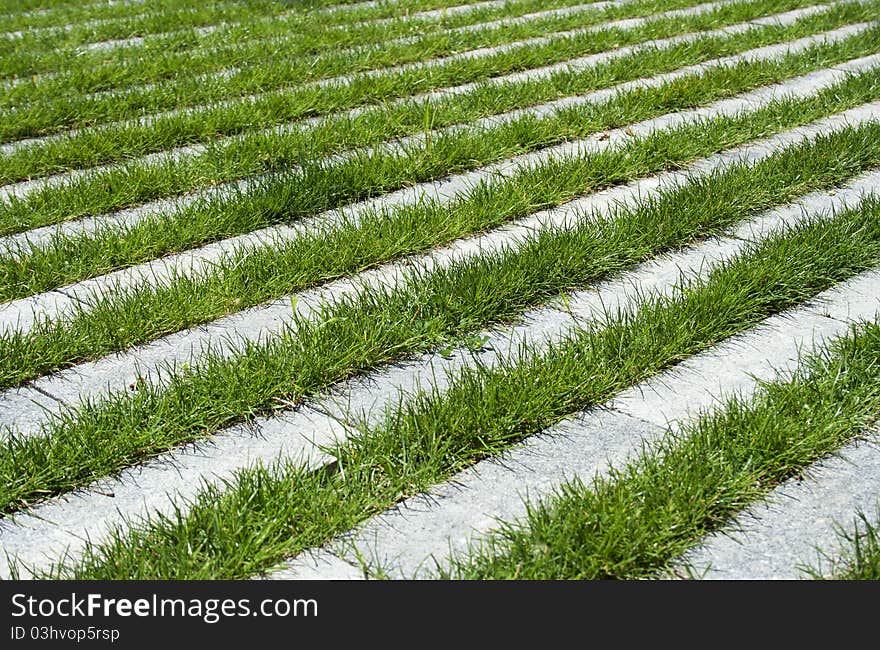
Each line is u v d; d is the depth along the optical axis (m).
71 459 3.14
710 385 3.63
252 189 5.26
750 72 7.27
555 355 3.68
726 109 6.71
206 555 2.79
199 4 10.88
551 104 6.83
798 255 4.43
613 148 5.93
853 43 8.14
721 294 4.08
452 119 6.41
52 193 5.23
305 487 3.01
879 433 3.34
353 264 4.52
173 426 3.33
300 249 4.52
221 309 4.13
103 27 9.48
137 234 4.75
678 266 4.53
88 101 6.79
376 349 3.78
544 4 9.96
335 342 3.76
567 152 5.93
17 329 4.00
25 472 3.10
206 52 8.29
